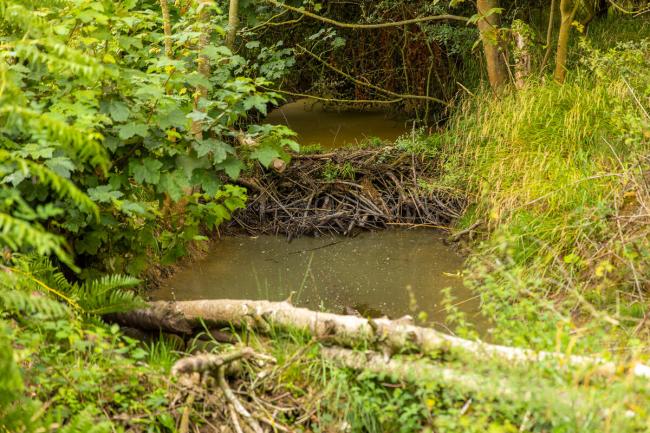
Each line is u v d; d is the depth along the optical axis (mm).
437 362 4164
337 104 11867
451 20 10781
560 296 5605
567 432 3480
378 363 4312
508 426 3393
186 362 4109
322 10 11281
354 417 4125
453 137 8797
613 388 3453
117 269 5762
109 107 5062
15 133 4785
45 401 3857
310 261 7203
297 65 11617
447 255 7211
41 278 4738
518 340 3998
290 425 4145
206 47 5746
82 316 4754
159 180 5301
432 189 8250
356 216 8102
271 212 8242
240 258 7305
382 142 9414
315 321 4664
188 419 4020
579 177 6840
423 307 6055
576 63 8844
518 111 8062
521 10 10453
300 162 8852
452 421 3596
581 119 7688
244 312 4918
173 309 5102
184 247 6477
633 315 5051
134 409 4035
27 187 4918
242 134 5980
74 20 4898
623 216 5699
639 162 6160
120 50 5762
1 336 2979
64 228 5305
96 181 5160
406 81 11109
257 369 4477
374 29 11430
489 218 7285
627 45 7633
